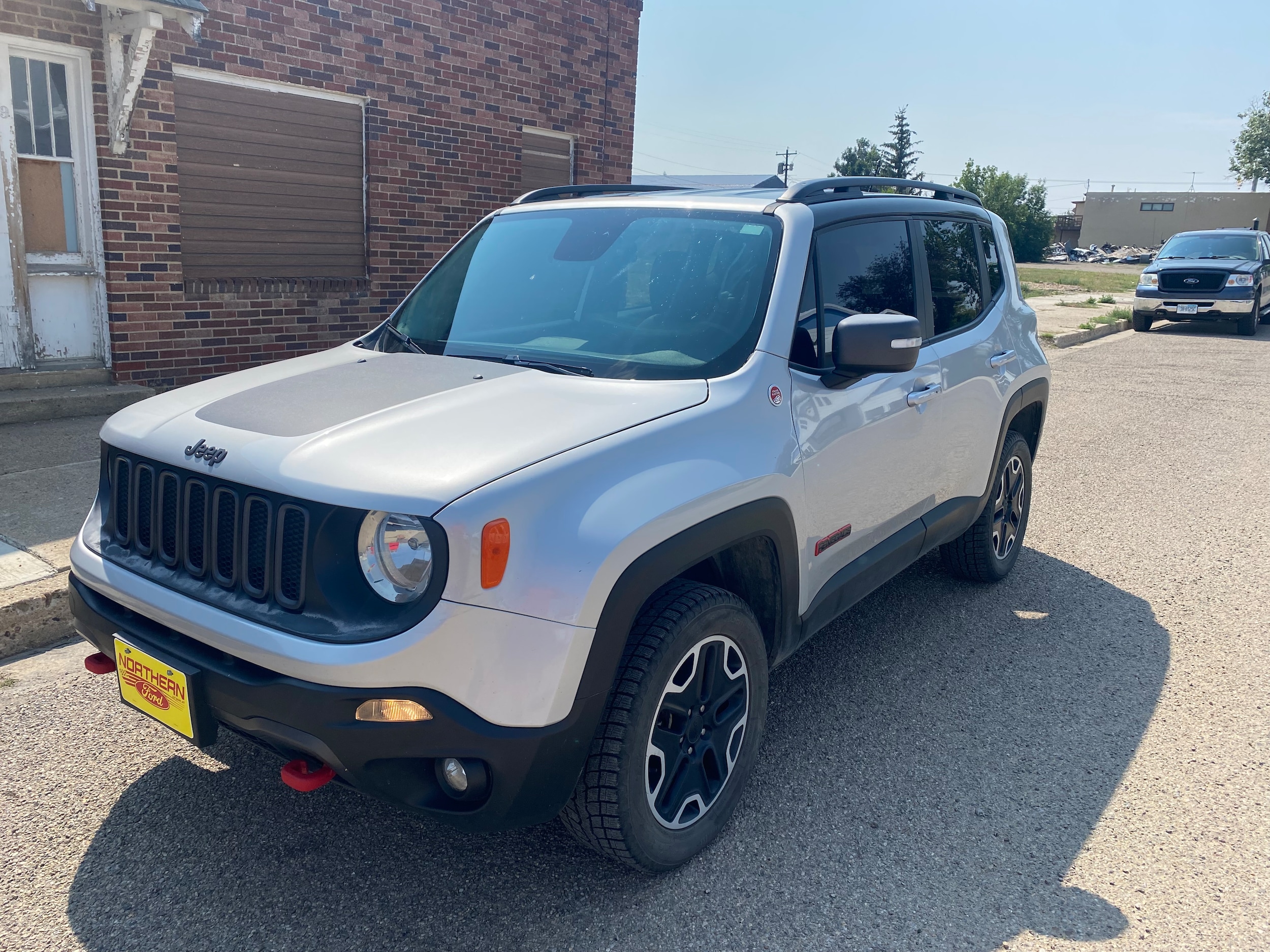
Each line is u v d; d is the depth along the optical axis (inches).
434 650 87.4
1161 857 114.8
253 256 327.0
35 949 95.8
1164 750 139.5
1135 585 206.4
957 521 172.9
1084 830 120.0
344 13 334.0
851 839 117.3
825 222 136.9
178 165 301.1
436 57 366.3
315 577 90.9
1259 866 113.4
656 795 105.9
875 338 118.2
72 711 141.3
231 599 96.9
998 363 179.9
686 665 107.3
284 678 90.1
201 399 115.3
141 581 104.1
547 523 91.7
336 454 94.7
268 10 312.7
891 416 141.8
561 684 91.7
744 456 111.6
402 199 365.1
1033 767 134.4
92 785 123.8
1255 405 417.1
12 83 266.2
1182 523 250.1
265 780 126.4
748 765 119.0
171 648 99.5
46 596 161.0
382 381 116.7
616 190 172.9
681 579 110.4
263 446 97.7
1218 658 171.2
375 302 363.3
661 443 103.8
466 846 114.3
